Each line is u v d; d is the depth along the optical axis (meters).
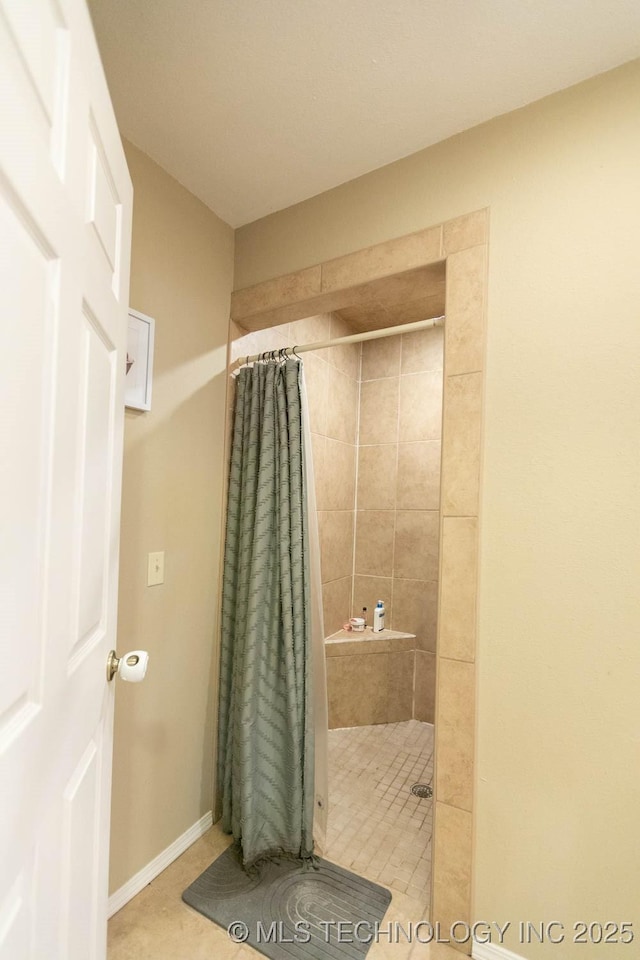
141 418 1.32
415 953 1.14
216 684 1.63
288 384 1.53
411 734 2.36
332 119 1.20
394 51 1.01
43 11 0.49
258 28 0.97
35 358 0.50
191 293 1.50
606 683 1.01
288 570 1.48
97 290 0.71
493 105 1.15
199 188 1.48
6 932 0.45
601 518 1.02
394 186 1.35
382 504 2.69
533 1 0.90
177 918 1.23
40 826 0.54
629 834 0.97
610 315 1.03
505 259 1.15
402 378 2.68
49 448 0.54
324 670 1.54
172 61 1.05
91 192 0.66
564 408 1.07
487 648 1.14
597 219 1.05
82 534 0.68
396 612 2.61
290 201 1.54
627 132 1.02
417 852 1.48
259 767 1.46
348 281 1.42
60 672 0.59
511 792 1.10
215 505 1.62
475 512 1.16
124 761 1.28
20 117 0.44
